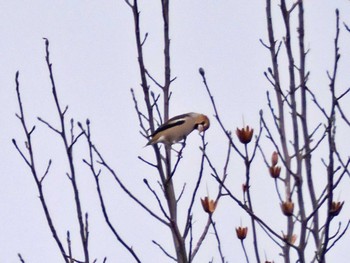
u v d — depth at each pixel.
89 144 11.18
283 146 12.98
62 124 11.37
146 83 12.39
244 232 11.65
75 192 11.09
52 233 11.00
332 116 10.56
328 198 10.34
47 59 11.55
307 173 11.58
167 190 11.81
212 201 11.70
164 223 11.55
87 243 10.87
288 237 11.73
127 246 11.02
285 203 11.66
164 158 12.32
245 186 11.30
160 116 12.84
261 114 11.39
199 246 11.55
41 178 11.20
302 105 12.18
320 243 11.24
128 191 11.62
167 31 12.88
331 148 10.37
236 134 11.09
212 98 11.12
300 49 12.47
